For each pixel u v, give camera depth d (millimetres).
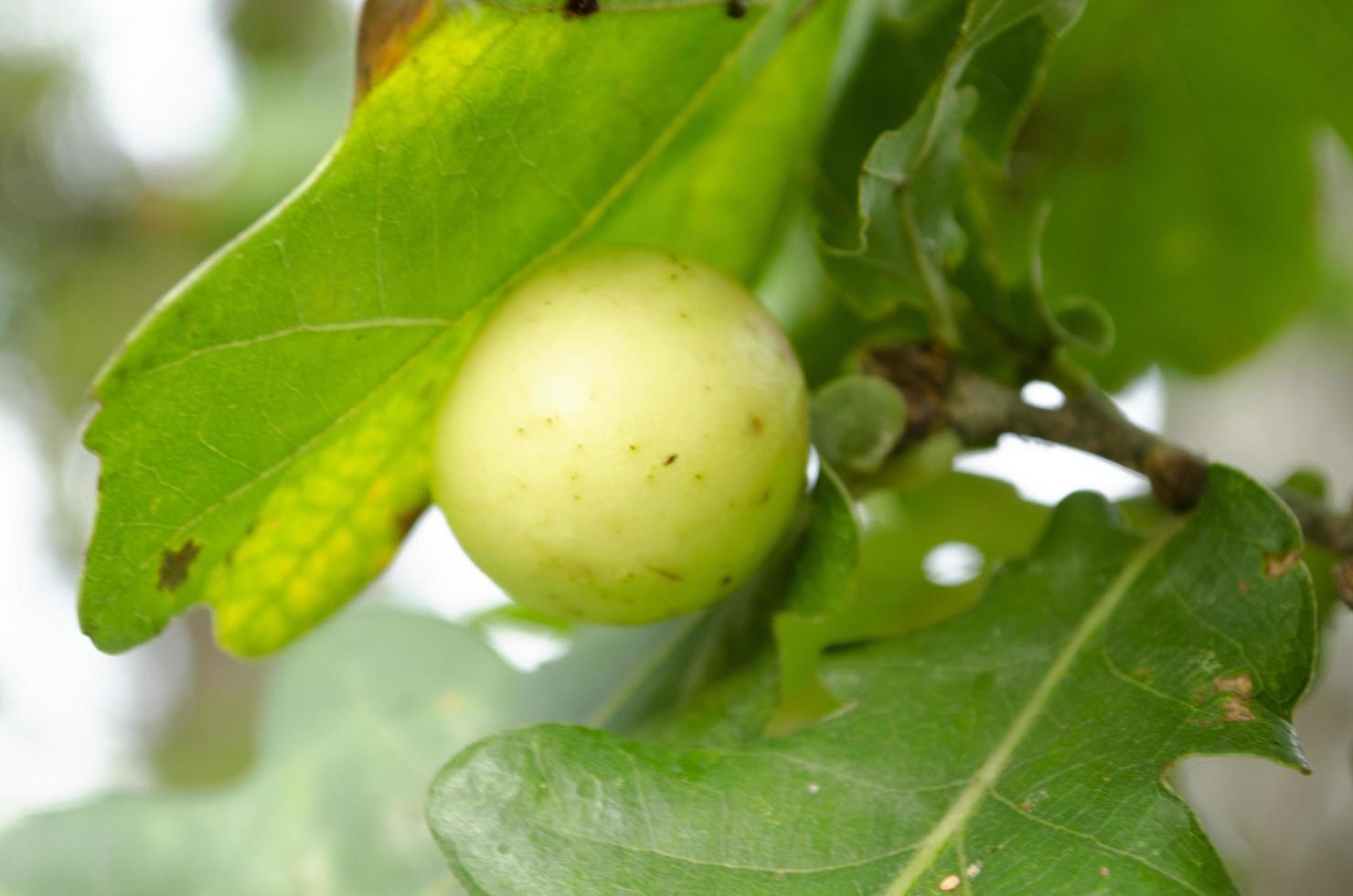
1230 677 112
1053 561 123
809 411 124
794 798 112
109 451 112
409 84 109
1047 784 110
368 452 123
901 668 119
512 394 116
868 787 112
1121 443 126
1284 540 115
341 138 109
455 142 113
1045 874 106
